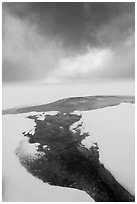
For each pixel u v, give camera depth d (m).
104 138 11.34
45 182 9.04
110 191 8.73
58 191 8.62
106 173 9.32
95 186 8.92
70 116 14.05
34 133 12.24
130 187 8.77
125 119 13.09
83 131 12.18
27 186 8.81
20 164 9.95
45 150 10.79
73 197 8.38
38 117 14.21
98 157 10.10
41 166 9.81
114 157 9.98
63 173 9.46
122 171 9.28
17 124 13.29
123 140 11.11
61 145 11.16
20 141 11.55
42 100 17.69
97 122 12.92
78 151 10.70
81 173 9.48
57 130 12.48
